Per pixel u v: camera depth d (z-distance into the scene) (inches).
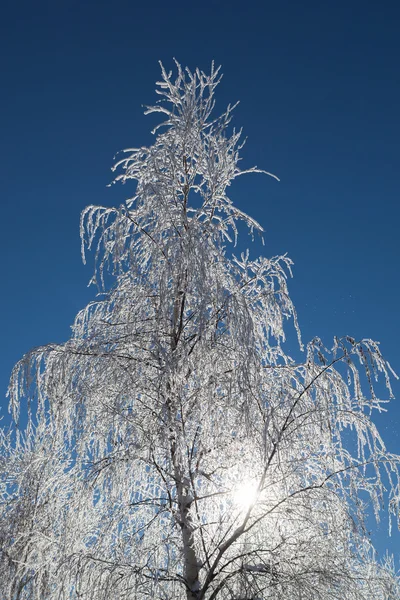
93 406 238.2
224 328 246.1
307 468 246.8
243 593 212.4
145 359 247.4
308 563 219.5
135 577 206.2
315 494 227.3
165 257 254.2
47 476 296.4
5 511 292.5
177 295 257.9
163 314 244.4
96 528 234.8
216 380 230.7
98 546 216.8
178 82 285.1
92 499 232.5
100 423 239.6
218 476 239.9
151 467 239.3
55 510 267.7
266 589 215.8
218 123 283.6
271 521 236.5
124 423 235.0
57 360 240.7
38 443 317.4
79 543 234.7
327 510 228.2
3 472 323.0
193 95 283.7
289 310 265.7
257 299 265.7
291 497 226.1
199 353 235.9
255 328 259.1
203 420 227.9
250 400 214.5
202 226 259.1
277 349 274.1
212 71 288.2
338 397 245.4
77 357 241.9
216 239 254.4
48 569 235.9
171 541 216.4
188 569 221.1
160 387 235.1
